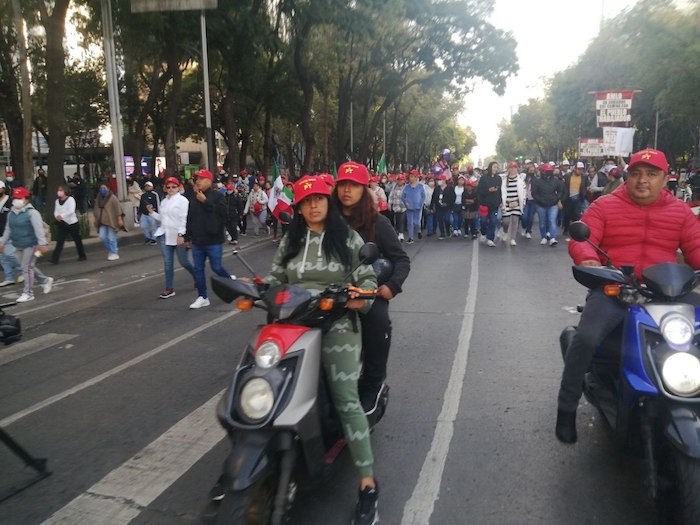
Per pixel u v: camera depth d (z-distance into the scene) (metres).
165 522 3.37
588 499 3.48
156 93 28.33
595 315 3.51
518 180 14.13
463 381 5.37
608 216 3.91
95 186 33.91
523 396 4.99
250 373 2.86
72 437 4.46
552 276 10.22
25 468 4.02
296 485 3.08
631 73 32.62
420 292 9.16
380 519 3.33
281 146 52.59
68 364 6.17
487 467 3.86
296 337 3.00
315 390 3.00
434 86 36.09
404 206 15.80
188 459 4.09
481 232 14.54
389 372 5.64
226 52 26.14
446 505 3.46
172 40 23.33
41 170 27.22
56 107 17.88
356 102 41.28
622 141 20.08
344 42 27.97
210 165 21.23
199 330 7.30
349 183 3.87
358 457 3.15
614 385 3.67
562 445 4.12
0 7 18.41
